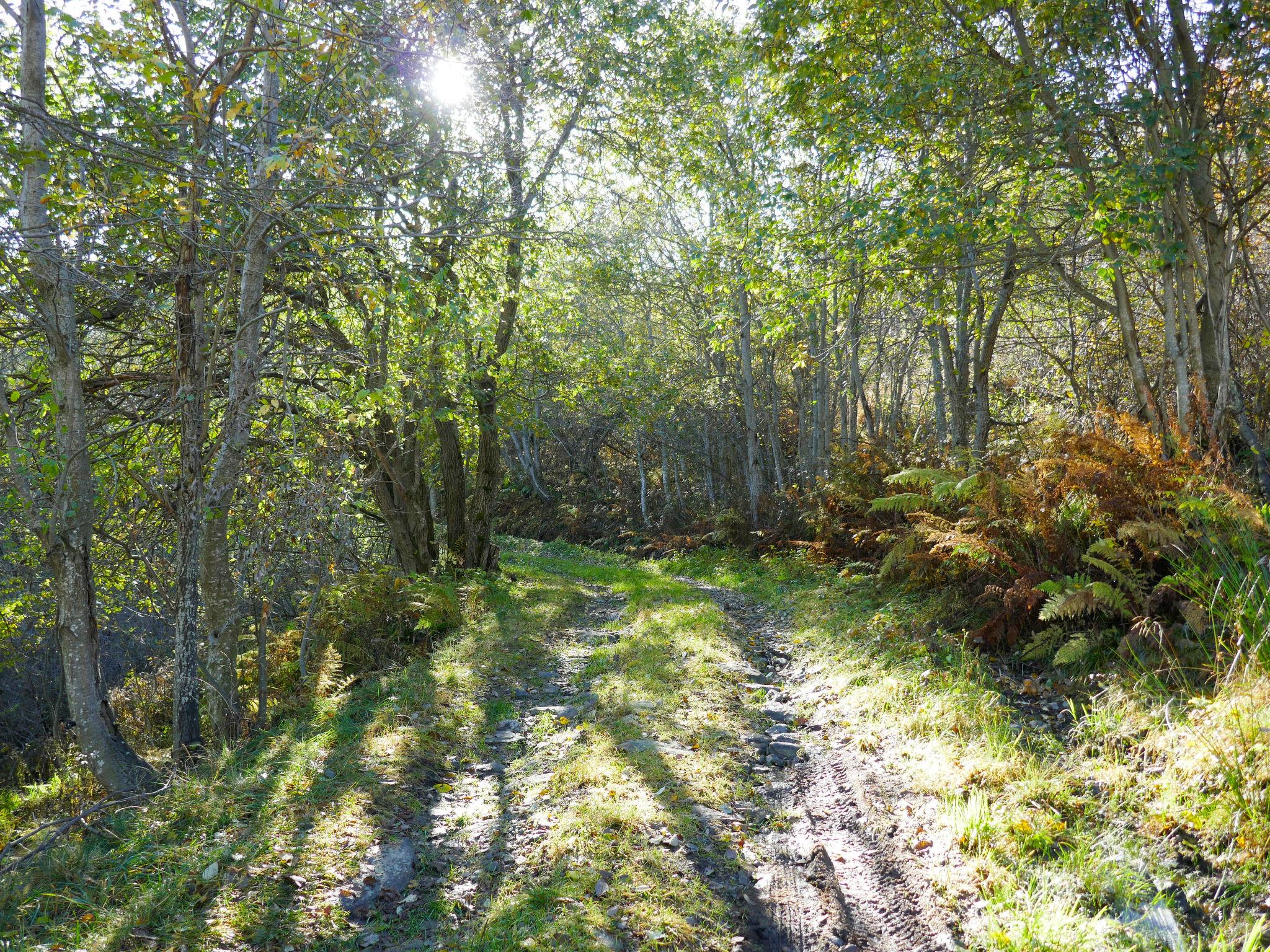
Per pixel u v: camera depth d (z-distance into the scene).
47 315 5.50
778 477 19.20
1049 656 5.73
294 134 4.89
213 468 6.21
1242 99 7.32
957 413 11.33
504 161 9.23
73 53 6.01
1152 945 2.91
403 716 6.21
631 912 3.54
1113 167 7.40
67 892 3.78
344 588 9.08
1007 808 3.90
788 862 4.00
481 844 4.29
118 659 13.41
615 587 14.11
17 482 5.47
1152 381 9.73
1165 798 3.64
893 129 8.13
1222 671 4.36
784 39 8.65
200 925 3.44
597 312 22.05
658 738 5.48
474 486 14.14
